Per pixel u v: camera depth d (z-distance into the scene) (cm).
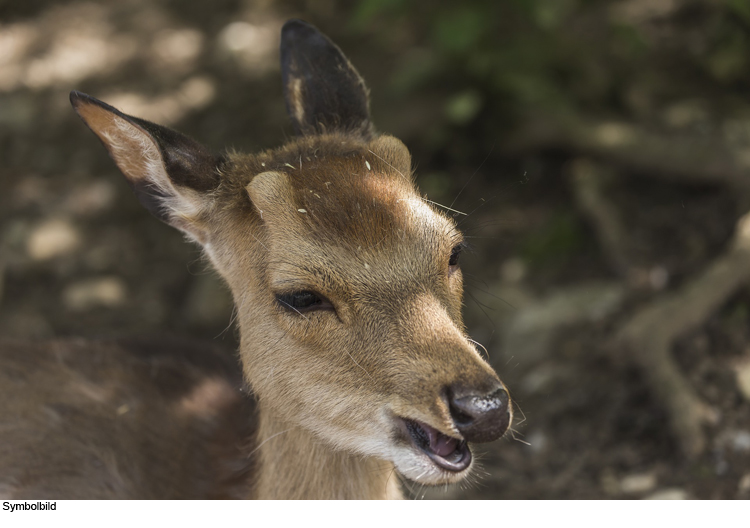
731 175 777
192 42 1234
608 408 626
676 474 562
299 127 480
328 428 398
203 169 432
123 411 527
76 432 513
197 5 1315
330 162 415
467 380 352
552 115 874
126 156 433
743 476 545
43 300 846
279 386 406
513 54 869
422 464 370
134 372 561
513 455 614
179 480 506
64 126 1105
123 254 893
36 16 1371
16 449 500
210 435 528
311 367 394
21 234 925
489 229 834
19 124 1115
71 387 539
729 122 848
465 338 379
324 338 387
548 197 859
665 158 816
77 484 491
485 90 893
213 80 1135
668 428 592
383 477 446
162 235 917
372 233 386
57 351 568
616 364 654
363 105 484
